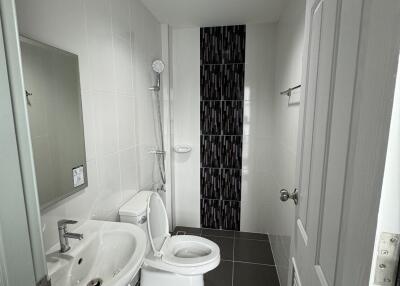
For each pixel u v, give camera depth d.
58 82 1.04
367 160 0.43
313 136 0.82
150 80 2.11
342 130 0.56
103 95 1.39
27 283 0.47
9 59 0.42
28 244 0.47
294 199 1.06
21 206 0.45
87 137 1.26
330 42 0.67
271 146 2.47
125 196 1.69
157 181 2.32
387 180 0.38
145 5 1.93
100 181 1.38
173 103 2.56
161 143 2.38
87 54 1.24
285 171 1.76
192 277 1.56
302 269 0.89
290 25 1.69
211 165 2.62
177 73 2.51
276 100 2.24
